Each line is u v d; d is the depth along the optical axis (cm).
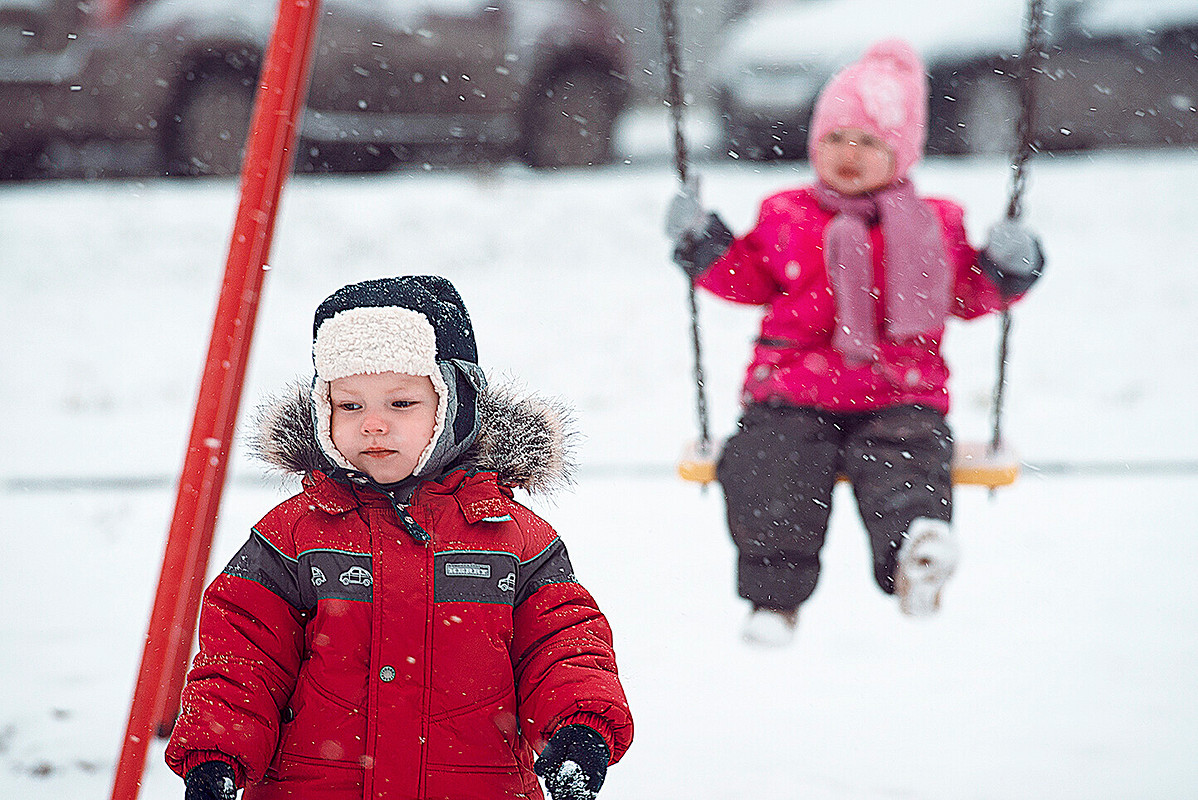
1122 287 3838
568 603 831
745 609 1587
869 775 1183
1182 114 5188
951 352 3291
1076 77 5141
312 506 824
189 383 3058
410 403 828
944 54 5078
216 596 812
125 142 4856
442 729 790
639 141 6141
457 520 825
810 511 1365
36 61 4659
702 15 7481
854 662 1455
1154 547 1858
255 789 796
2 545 1925
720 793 1145
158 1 4766
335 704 789
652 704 1338
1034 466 2291
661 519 1934
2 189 5078
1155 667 1434
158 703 950
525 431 864
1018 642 1512
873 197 1530
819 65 5094
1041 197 4659
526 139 5000
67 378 3100
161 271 4100
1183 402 2772
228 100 4797
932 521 1288
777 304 1518
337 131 4656
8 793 1150
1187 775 1179
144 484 2252
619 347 3228
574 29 4903
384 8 4653
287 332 3356
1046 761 1211
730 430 2509
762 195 4516
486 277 3938
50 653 1509
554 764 762
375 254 4150
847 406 1445
